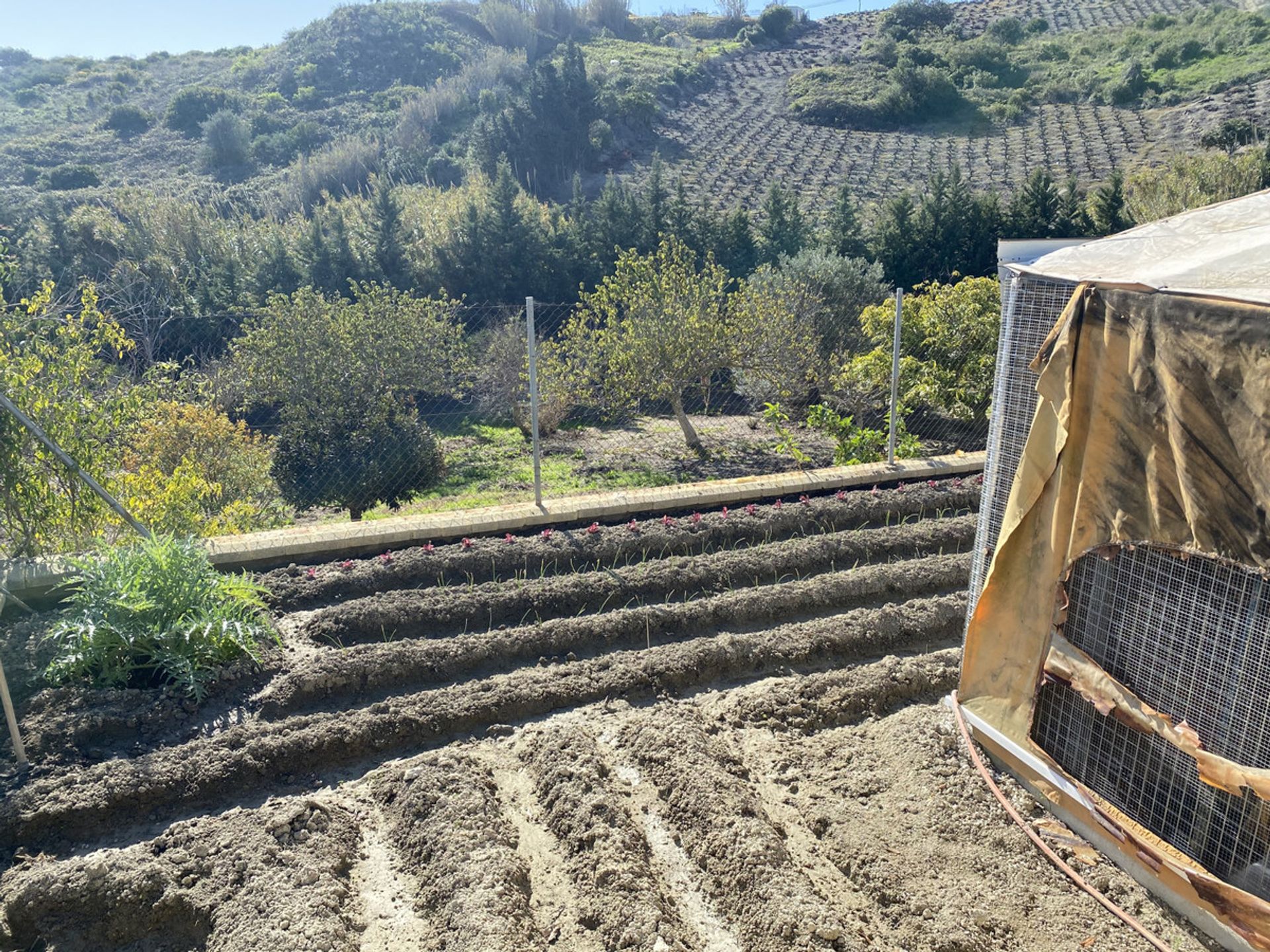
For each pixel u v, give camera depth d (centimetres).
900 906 316
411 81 6303
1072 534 341
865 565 623
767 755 411
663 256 1484
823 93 5559
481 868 321
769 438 1505
